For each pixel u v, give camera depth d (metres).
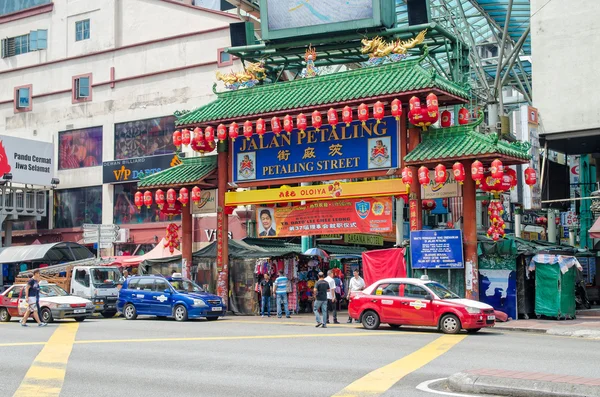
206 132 30.39
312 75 30.12
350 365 14.34
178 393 11.38
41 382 12.59
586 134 30.53
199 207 32.62
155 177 32.62
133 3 48.06
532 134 30.58
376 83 26.95
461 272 25.97
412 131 26.89
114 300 32.28
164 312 27.95
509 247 26.52
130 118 46.41
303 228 29.78
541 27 31.81
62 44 50.84
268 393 11.28
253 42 34.28
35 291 25.44
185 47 45.09
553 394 10.72
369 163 27.80
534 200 30.53
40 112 50.28
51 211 48.56
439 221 42.56
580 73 30.83
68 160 48.72
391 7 30.95
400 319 22.64
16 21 53.09
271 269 31.45
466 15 42.53
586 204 38.44
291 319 28.72
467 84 29.47
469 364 14.38
